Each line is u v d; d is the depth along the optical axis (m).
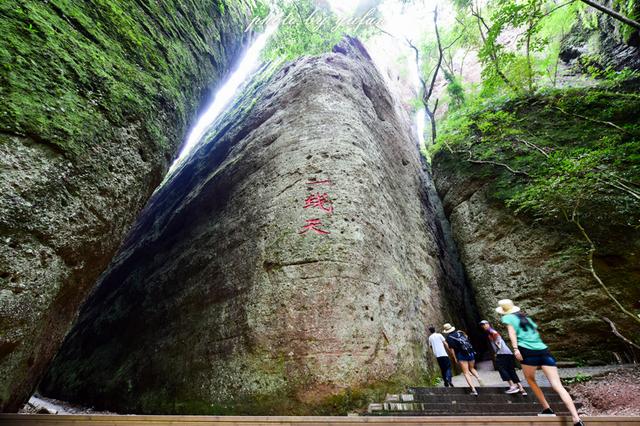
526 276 11.28
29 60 4.98
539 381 8.54
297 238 8.90
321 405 6.86
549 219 11.42
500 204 12.77
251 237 9.89
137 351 11.12
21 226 4.42
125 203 6.51
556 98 14.13
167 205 17.34
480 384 7.76
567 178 10.41
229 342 8.34
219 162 15.09
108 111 6.09
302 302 7.92
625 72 12.95
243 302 8.69
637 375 7.86
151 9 8.49
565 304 10.33
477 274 12.55
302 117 12.12
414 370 8.59
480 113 15.70
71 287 5.66
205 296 10.02
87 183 5.50
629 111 11.99
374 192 10.73
